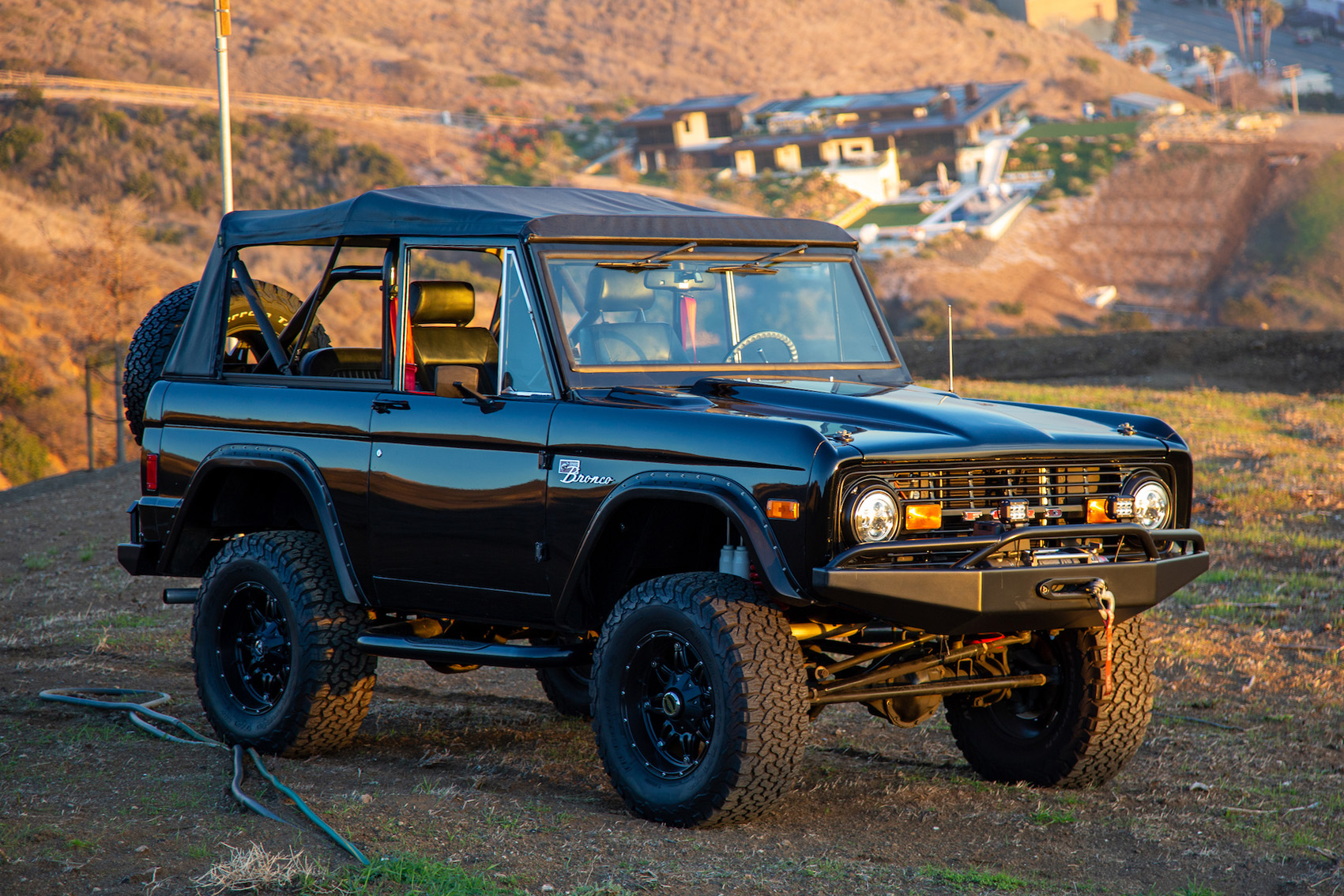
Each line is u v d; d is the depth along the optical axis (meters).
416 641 7.86
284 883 5.66
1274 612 13.80
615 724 6.99
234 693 8.63
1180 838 7.02
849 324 8.42
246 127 160.75
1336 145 184.88
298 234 8.77
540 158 196.88
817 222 8.55
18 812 6.67
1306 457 23.77
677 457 6.71
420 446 7.74
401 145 180.75
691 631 6.65
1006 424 6.84
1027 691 8.08
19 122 147.50
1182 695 10.63
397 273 8.04
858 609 6.36
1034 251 168.88
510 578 7.41
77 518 23.70
